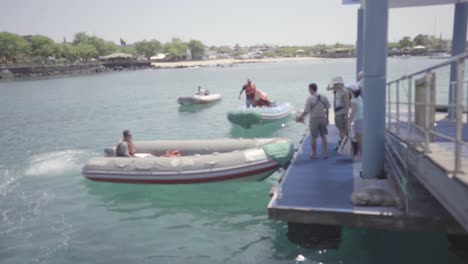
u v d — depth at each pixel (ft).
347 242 18.06
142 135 50.98
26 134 54.19
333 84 26.86
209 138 47.67
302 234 17.83
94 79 221.46
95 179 28.37
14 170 34.27
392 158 20.58
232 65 477.36
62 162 36.88
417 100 19.08
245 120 48.60
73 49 363.56
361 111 24.18
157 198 26.27
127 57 405.18
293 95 96.84
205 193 26.66
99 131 54.95
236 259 17.63
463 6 33.01
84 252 19.12
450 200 12.04
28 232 21.61
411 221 15.71
